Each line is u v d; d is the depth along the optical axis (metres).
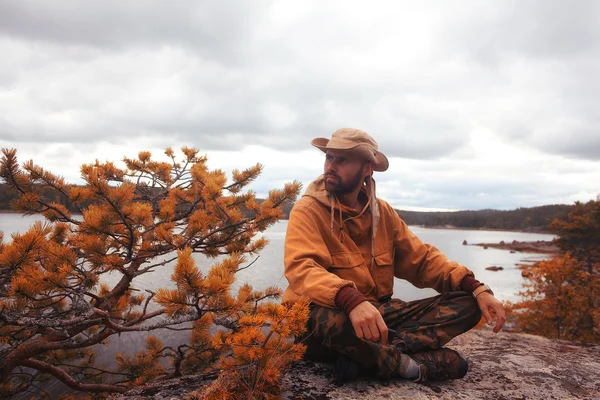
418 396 1.66
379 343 1.67
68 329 3.50
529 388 1.86
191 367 3.94
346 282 1.51
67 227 3.75
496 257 72.88
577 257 28.20
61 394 5.07
